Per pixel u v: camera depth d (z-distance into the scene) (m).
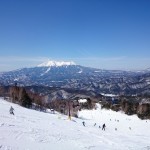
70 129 54.78
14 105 97.75
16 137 33.88
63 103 189.25
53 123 59.19
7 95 165.00
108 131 73.44
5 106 82.69
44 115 79.81
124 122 132.00
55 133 43.62
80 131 54.94
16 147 28.97
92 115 161.88
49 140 37.00
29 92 173.00
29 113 75.50
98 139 48.25
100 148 39.03
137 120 148.38
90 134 53.41
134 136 72.06
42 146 32.53
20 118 54.16
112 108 198.75
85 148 36.97
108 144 44.50
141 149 45.47
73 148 35.59
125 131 92.25
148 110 170.12
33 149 30.00
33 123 50.50
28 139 34.41
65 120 78.69
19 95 135.62
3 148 27.41
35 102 153.38
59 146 34.81
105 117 154.12
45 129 45.62
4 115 53.22
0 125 39.31
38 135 38.38
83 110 190.12
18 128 40.09
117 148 42.03
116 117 156.50
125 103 199.88
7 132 35.56
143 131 100.75
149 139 68.94
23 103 127.31
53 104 182.00
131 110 181.00
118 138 56.69
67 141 39.25
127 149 42.91
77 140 41.88
